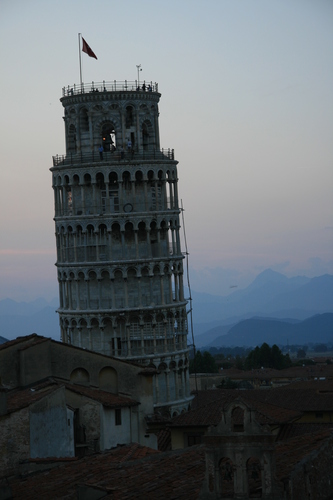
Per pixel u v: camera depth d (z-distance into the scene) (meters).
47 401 110.12
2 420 106.56
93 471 86.88
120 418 129.25
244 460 61.25
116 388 133.38
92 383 132.88
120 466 85.62
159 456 88.62
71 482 84.56
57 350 131.88
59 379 131.88
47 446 109.94
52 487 84.31
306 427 147.12
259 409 148.88
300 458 69.12
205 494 61.75
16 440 106.94
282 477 63.34
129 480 78.38
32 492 84.69
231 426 61.69
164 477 77.06
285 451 76.25
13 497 84.25
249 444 61.25
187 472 77.38
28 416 107.81
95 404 125.56
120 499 73.06
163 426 131.88
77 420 125.00
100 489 75.44
